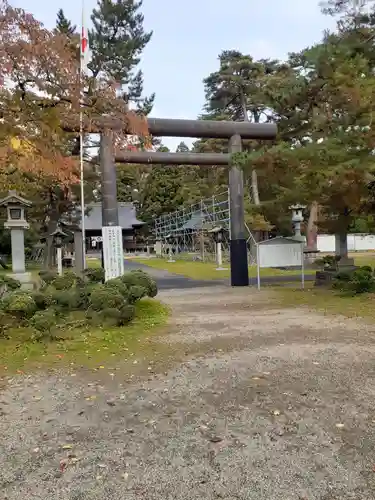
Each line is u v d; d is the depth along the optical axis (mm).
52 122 7121
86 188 18766
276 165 9906
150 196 43281
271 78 24125
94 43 23562
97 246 45094
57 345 6055
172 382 4395
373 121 8570
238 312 8844
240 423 3334
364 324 7059
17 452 2979
